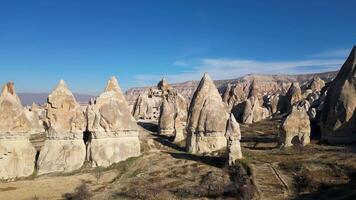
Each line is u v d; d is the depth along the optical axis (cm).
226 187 5219
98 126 7138
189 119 7781
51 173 6706
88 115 7212
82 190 5541
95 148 7050
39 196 5531
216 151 7175
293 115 7200
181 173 6219
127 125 7388
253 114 11919
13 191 5778
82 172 6744
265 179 5344
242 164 5938
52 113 7050
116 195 5462
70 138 7031
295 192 4931
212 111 7475
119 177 6388
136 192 5438
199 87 7919
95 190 5766
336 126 7062
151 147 8094
